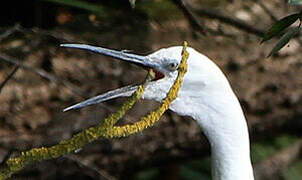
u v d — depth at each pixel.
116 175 10.74
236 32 11.12
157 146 10.53
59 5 11.66
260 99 11.05
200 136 10.66
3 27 11.14
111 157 10.38
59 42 10.41
